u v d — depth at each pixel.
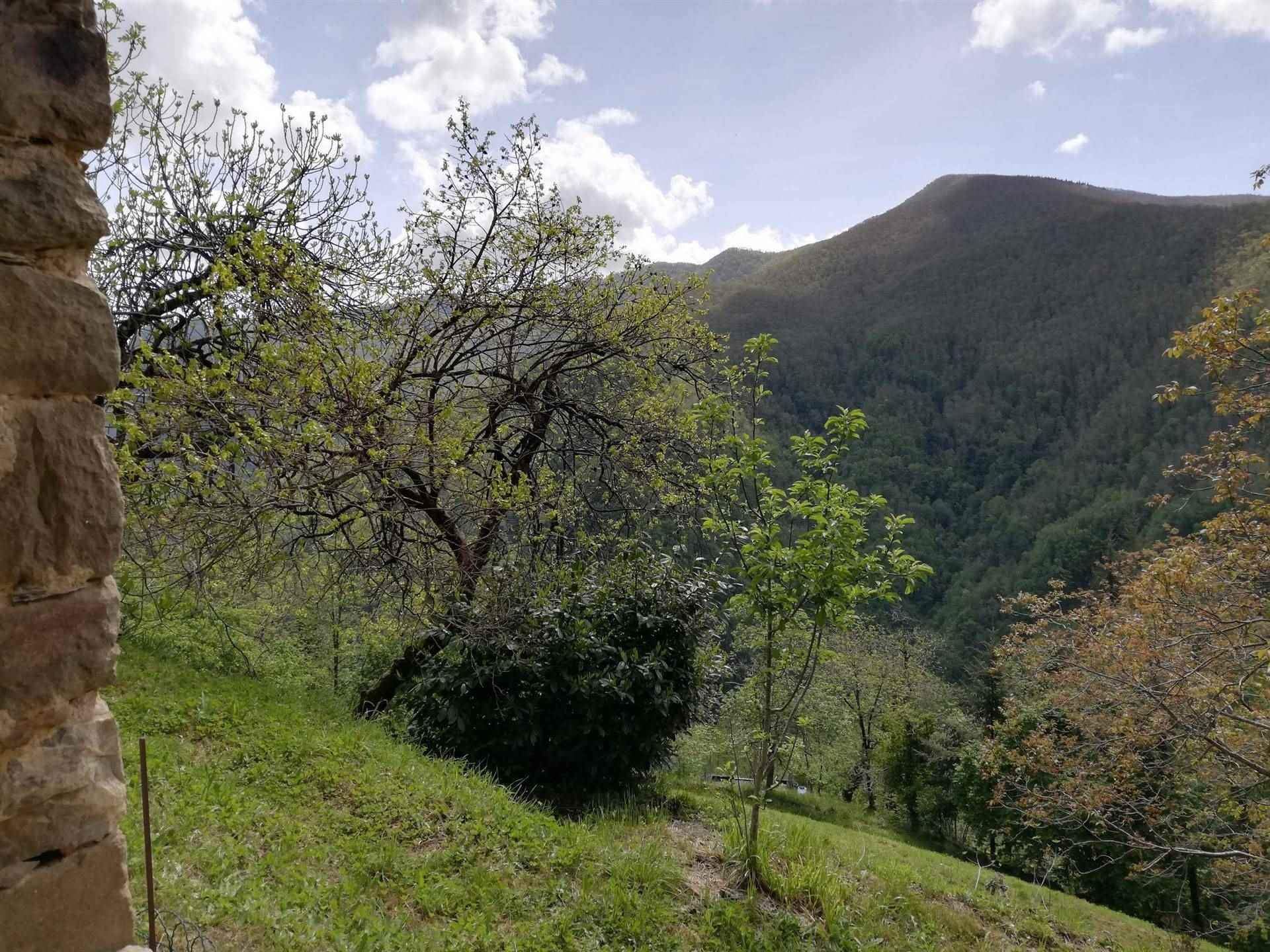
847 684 24.98
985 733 19.92
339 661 12.02
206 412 4.76
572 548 7.77
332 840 4.18
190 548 5.19
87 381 1.28
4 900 1.20
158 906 2.94
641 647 7.39
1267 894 8.71
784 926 4.79
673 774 9.22
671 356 8.27
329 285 6.09
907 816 23.22
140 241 5.82
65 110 1.24
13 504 1.20
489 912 3.98
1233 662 7.87
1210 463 8.32
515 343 7.36
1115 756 8.48
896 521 5.12
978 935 5.84
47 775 1.24
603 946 4.07
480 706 6.69
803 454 5.41
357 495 5.84
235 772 4.55
